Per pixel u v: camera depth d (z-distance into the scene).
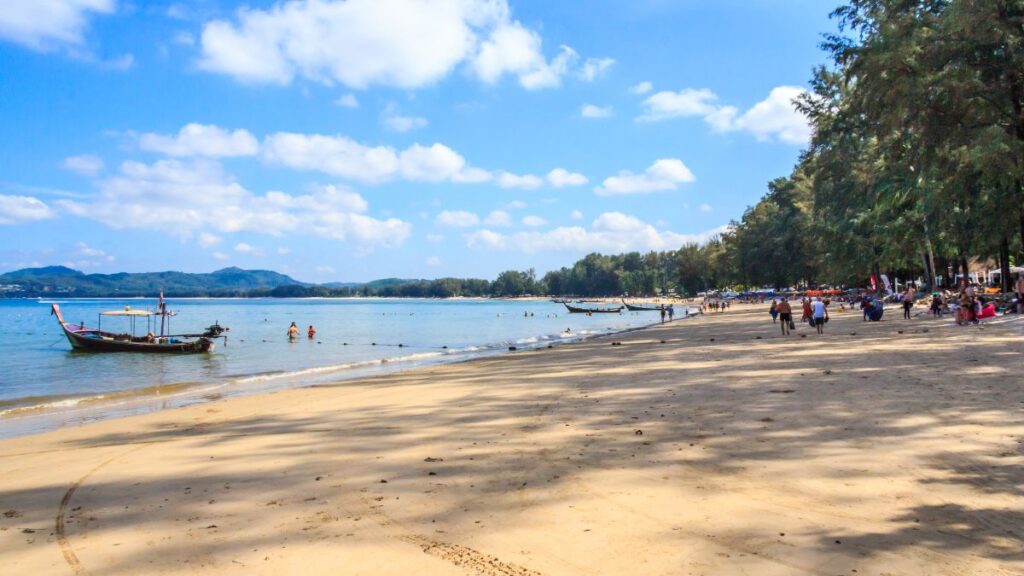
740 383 14.33
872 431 8.73
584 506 6.14
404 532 5.64
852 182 59.50
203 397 18.16
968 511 5.55
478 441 9.43
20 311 135.88
